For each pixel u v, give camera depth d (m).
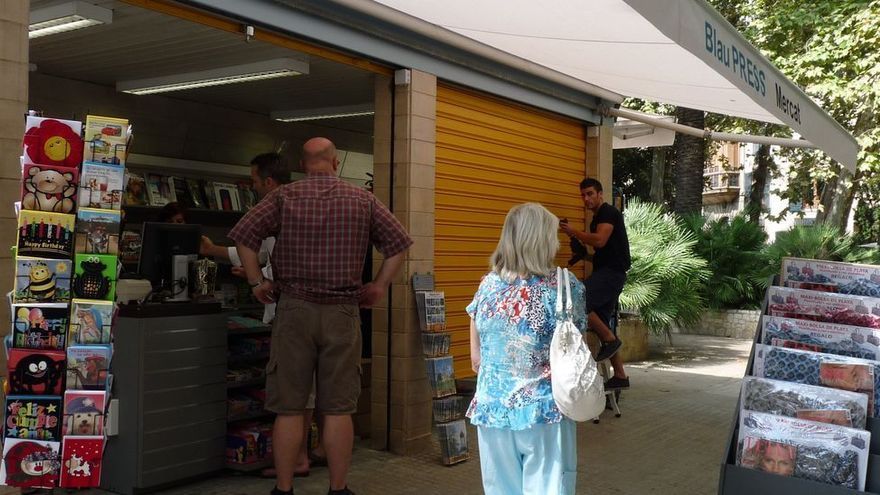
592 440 6.52
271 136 9.09
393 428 5.91
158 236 5.12
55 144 3.60
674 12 3.72
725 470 3.93
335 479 4.52
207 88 7.54
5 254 3.55
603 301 7.15
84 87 7.30
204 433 5.07
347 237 4.52
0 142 3.47
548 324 3.20
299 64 6.32
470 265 6.70
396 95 5.89
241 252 4.52
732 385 9.44
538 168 7.68
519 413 3.14
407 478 5.27
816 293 4.21
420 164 5.91
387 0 5.07
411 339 5.87
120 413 4.75
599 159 8.44
